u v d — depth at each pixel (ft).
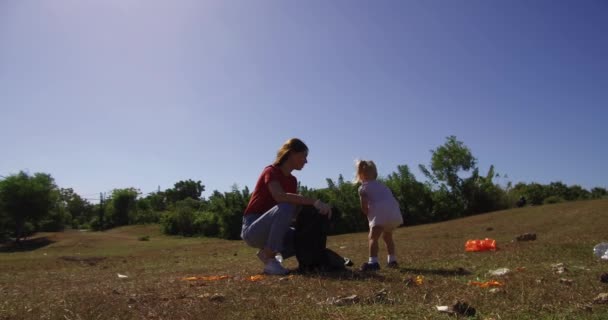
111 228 202.08
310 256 19.03
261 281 16.66
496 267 19.70
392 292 13.58
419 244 40.11
